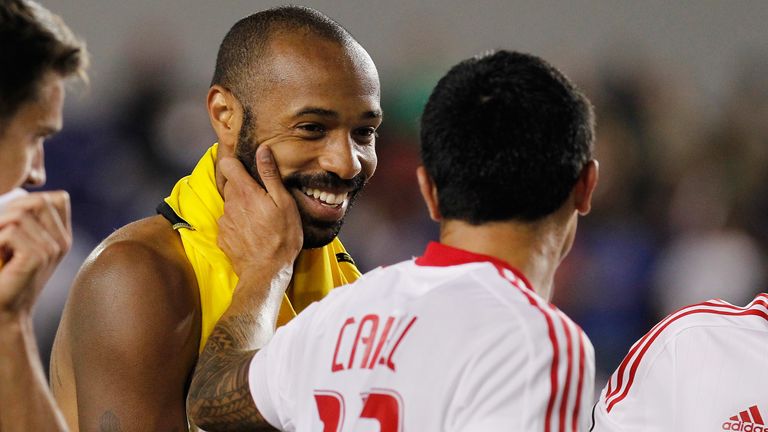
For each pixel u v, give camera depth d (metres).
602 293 24.47
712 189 25.69
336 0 30.39
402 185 25.31
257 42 8.16
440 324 6.21
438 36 29.66
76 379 8.09
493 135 6.41
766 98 28.81
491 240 6.52
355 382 6.38
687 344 7.55
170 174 24.08
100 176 23.38
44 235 6.09
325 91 8.00
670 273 24.77
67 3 29.12
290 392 6.70
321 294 8.94
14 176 6.17
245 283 7.98
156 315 7.84
